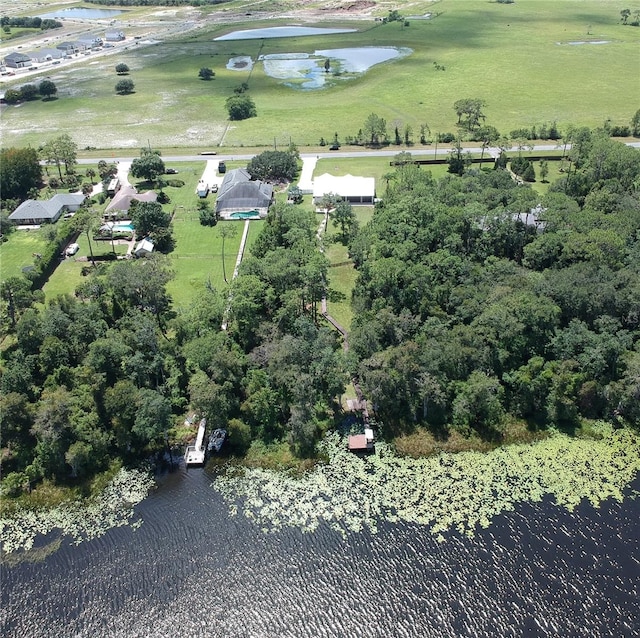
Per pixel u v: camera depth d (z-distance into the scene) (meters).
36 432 81.44
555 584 67.62
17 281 106.69
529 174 166.88
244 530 75.31
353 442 86.56
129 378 90.62
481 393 87.38
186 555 72.31
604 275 100.88
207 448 87.75
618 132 196.00
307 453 86.44
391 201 140.00
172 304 117.38
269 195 159.62
